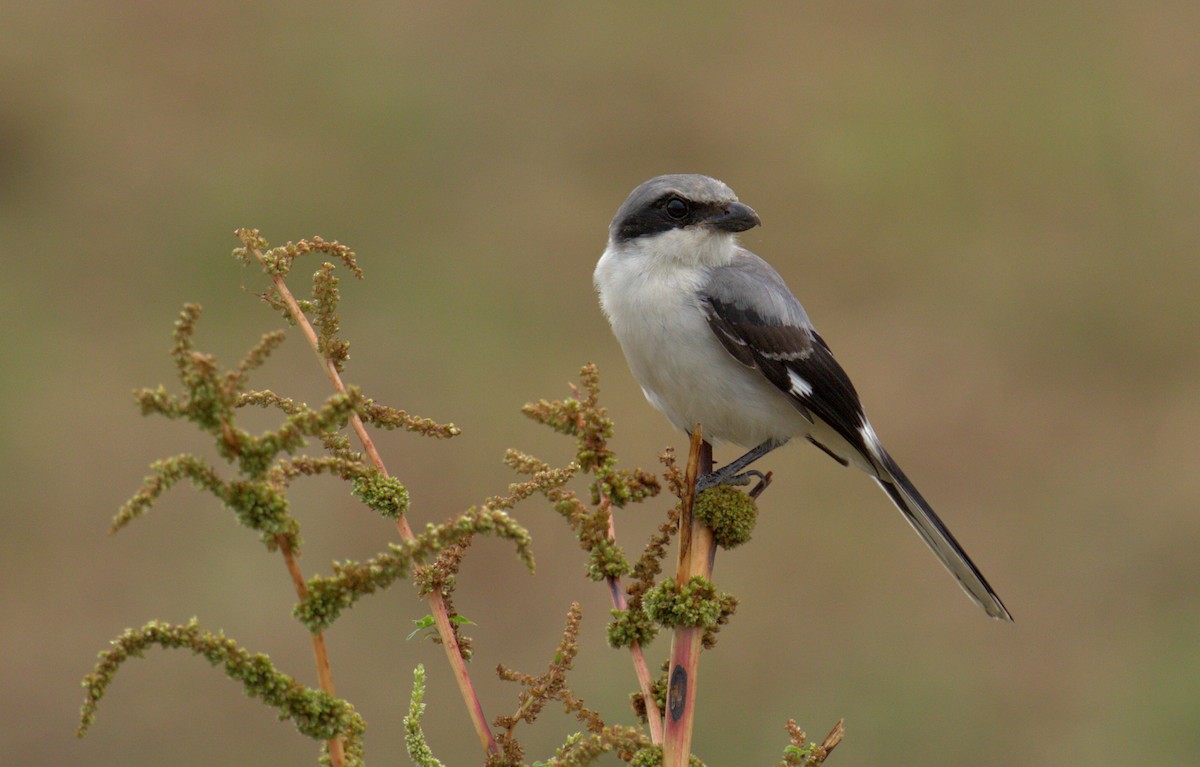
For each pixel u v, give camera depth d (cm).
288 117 1900
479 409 1329
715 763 971
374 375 1366
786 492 1216
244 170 1758
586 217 1712
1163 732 1005
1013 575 1187
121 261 1583
